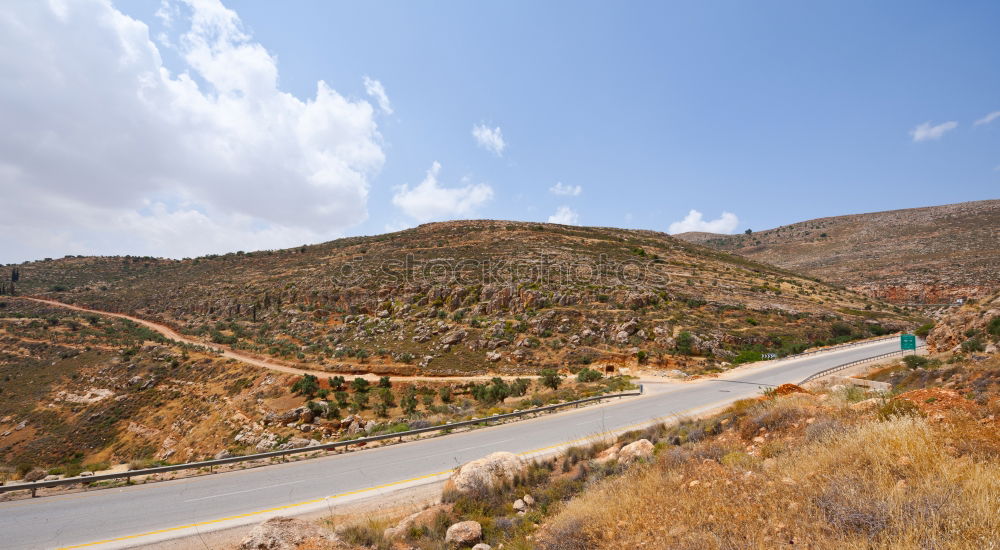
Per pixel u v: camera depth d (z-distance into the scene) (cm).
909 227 15188
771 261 16375
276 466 1535
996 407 752
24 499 1209
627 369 4194
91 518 1073
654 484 747
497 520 912
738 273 8825
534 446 1645
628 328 5038
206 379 5028
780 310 6131
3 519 1070
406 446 1778
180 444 3912
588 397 2784
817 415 952
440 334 5628
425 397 4103
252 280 9331
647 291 6247
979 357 2300
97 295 9900
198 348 6031
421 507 1095
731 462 782
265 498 1212
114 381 5300
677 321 5253
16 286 10450
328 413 3800
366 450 1741
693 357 4506
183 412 4472
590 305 5831
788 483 594
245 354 5734
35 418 4750
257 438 3594
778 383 3106
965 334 2981
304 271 9106
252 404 4200
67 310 8681
